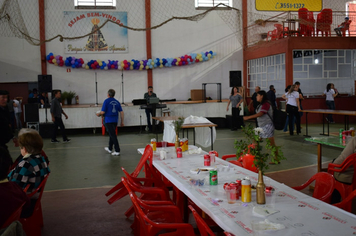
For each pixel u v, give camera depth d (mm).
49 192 5242
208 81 16250
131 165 7016
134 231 3469
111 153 8391
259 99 6383
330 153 7672
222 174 3205
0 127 4738
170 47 15805
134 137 11430
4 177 2494
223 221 2031
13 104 13562
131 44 15414
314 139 5465
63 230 3768
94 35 15086
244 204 2314
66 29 14852
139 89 15633
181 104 13219
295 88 10469
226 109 13562
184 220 3574
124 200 4773
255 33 15406
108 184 5637
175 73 15930
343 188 3738
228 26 15875
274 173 5996
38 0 14578
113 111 8023
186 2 15820
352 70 14406
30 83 14836
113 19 15188
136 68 15219
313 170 6129
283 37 13570
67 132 13266
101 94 15312
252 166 3582
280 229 1859
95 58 15172
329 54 15664
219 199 2439
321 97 13867
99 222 3984
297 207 2236
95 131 13172
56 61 14523
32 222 3131
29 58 14695
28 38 9664
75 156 8156
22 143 3242
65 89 14984
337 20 15773
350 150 3740
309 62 15758
